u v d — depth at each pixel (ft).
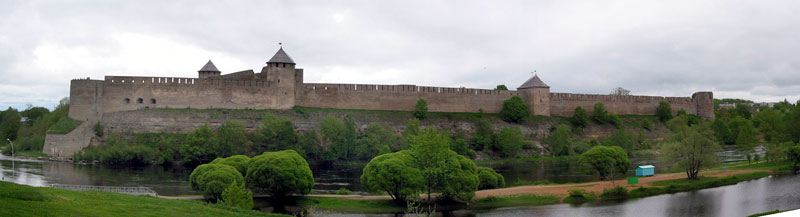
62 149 365.61
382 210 193.77
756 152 404.16
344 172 315.37
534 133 466.29
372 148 366.02
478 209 199.72
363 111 445.78
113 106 390.63
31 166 313.32
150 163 338.34
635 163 353.92
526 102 506.48
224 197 174.40
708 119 602.03
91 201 139.74
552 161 386.32
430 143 204.54
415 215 185.16
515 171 321.93
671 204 208.03
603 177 274.77
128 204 143.13
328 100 444.55
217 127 385.29
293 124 401.29
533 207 203.10
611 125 515.09
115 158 337.72
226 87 411.95
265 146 358.64
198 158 338.34
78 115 380.37
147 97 398.21
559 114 529.45
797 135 366.02
